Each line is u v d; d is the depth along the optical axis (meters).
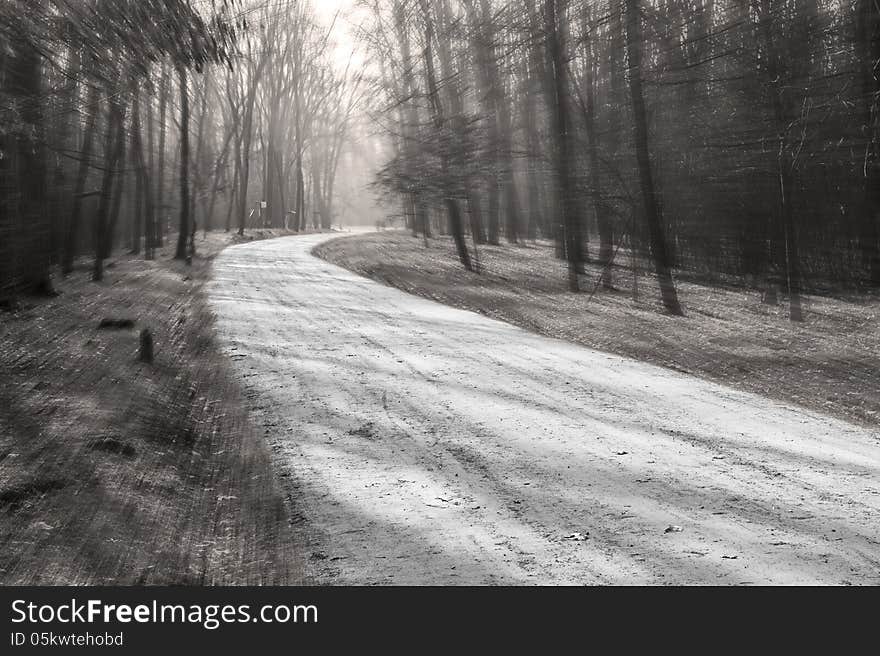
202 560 6.36
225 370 14.07
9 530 6.59
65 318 18.75
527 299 26.50
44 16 12.76
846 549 6.19
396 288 30.19
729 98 29.66
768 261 31.03
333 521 7.02
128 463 8.55
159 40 13.49
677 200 33.47
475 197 37.38
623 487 7.84
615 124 32.12
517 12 28.83
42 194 21.92
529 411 11.20
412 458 8.95
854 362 14.70
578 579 5.73
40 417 10.12
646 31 25.52
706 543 6.36
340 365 14.63
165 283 28.03
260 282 30.14
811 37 23.69
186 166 39.38
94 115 19.39
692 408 11.41
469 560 6.11
